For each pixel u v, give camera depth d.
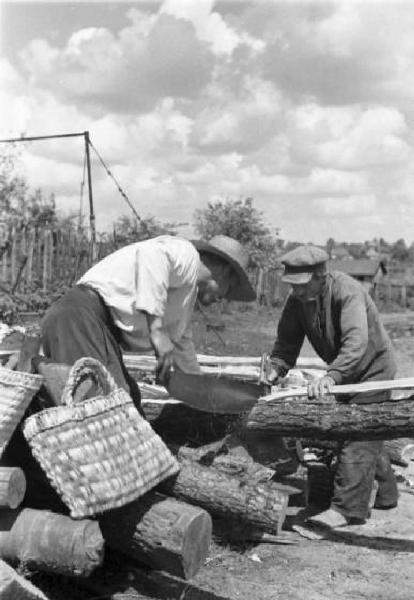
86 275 4.14
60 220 16.42
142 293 3.92
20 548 3.17
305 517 4.99
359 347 4.69
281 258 4.91
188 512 3.34
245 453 4.70
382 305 49.19
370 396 4.84
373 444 4.84
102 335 4.01
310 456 5.62
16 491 3.15
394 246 122.06
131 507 3.43
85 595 3.53
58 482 3.12
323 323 4.96
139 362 7.11
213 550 4.29
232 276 4.45
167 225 15.38
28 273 13.55
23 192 16.20
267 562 4.18
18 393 3.28
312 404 4.58
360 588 3.87
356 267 58.84
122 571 3.78
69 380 3.39
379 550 4.46
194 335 13.42
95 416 3.38
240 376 6.04
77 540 3.10
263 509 3.72
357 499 4.84
